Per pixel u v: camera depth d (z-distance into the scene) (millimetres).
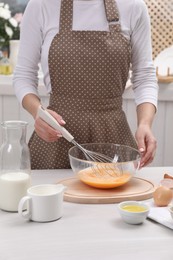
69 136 1432
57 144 1728
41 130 1476
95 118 1740
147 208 1218
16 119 2756
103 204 1337
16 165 1315
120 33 1735
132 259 1002
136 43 1782
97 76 1721
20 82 1747
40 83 2674
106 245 1066
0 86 2684
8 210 1270
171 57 2801
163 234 1132
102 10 1728
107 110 1762
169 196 1303
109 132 1754
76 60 1699
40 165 1770
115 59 1716
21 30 1742
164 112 2768
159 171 1654
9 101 2725
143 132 1614
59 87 1740
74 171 1461
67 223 1191
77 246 1059
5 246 1054
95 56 1702
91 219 1222
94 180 1397
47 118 1420
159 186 1367
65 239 1094
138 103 1768
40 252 1027
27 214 1190
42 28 1718
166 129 2797
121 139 1804
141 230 1151
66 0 1694
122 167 1396
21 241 1081
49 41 1711
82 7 1711
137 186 1452
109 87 1744
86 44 1701
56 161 1738
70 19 1705
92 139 1747
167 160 2850
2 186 1265
